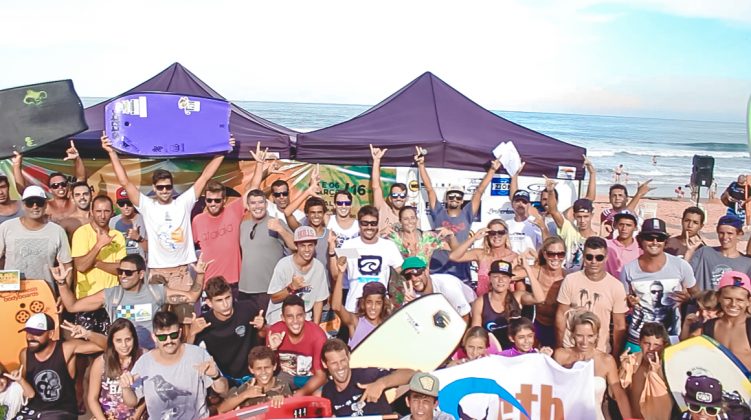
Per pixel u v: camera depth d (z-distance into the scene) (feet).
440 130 32.40
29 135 25.49
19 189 25.86
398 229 27.14
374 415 16.97
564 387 17.52
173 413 17.17
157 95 27.25
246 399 17.40
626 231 24.82
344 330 24.45
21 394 17.75
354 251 24.02
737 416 16.20
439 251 28.89
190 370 17.38
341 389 17.42
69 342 18.61
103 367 17.94
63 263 22.56
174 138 27.53
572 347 18.92
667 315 21.98
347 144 30.73
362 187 32.45
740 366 17.31
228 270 25.94
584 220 27.78
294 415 16.28
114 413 17.87
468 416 17.38
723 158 177.78
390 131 32.09
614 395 18.25
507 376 17.80
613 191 30.22
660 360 17.69
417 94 36.22
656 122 362.74
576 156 32.53
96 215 23.06
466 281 28.78
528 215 29.89
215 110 27.96
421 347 19.13
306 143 30.81
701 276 24.27
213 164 27.78
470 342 18.53
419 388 15.19
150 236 25.05
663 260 22.07
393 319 19.38
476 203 30.01
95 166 30.55
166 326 16.79
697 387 15.08
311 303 22.75
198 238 25.71
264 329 20.79
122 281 20.06
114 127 26.89
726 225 23.61
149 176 30.86
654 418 17.54
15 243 22.03
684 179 137.39
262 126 32.78
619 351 21.52
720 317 19.53
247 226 25.64
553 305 22.72
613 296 21.06
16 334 20.02
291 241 24.68
